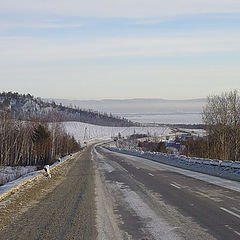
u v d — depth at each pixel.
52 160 69.62
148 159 58.88
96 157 68.69
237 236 9.59
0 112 67.19
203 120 60.47
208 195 16.97
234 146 56.72
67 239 9.57
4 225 11.30
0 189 18.47
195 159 40.31
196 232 10.09
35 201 15.97
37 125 80.62
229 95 58.69
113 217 12.39
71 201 15.91
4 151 68.56
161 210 13.52
